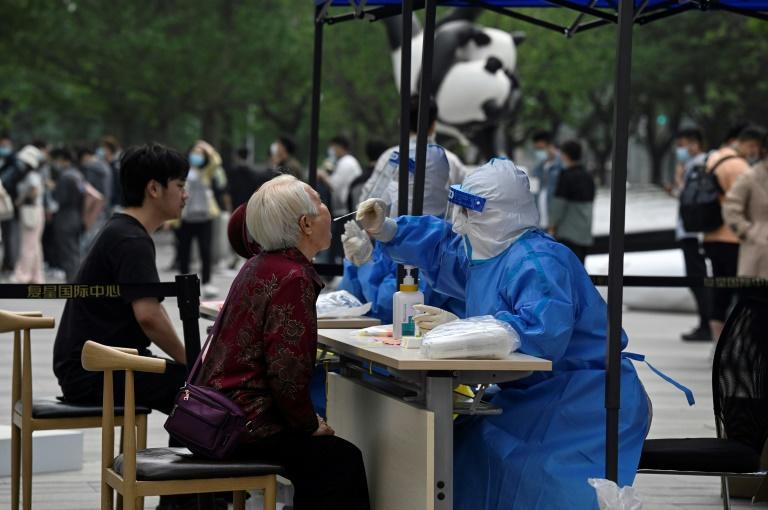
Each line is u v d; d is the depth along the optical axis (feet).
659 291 121.60
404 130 44.34
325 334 38.60
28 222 135.85
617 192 33.30
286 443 33.65
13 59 258.78
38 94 285.43
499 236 36.50
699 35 261.24
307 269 33.63
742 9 48.62
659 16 50.24
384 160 53.26
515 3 52.21
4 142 164.35
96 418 40.88
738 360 40.50
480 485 36.27
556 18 223.92
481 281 36.83
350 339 36.96
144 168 43.50
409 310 37.09
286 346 32.71
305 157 326.24
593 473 34.14
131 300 42.11
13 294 41.24
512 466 35.12
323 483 33.91
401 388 36.47
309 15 264.31
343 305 44.32
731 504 47.52
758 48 247.70
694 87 279.28
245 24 259.39
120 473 32.96
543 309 33.96
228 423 32.58
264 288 33.12
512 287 35.09
